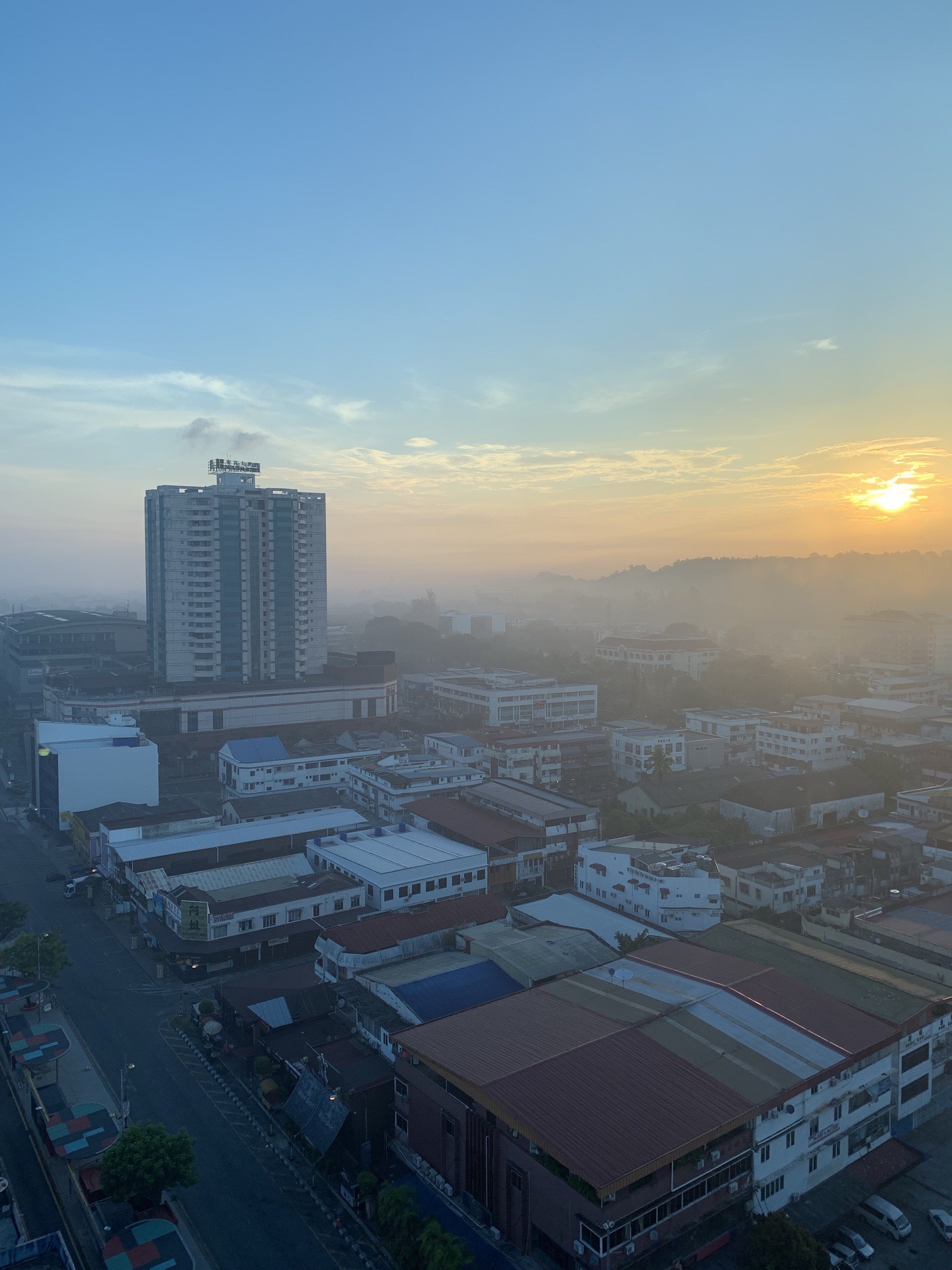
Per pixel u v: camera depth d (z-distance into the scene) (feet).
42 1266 169.99
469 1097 188.75
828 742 577.02
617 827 426.10
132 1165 179.52
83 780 473.67
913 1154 208.03
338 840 385.29
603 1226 155.94
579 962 262.67
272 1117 223.10
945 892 312.71
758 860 364.58
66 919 361.30
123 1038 264.11
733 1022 210.18
